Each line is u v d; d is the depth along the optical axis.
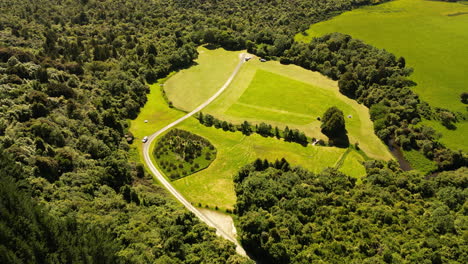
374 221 78.50
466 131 125.00
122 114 132.38
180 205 88.50
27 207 56.31
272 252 71.31
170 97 152.12
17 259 48.66
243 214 86.38
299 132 124.81
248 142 121.25
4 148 80.19
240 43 198.75
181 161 110.12
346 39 180.12
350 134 127.19
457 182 96.75
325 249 71.25
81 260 54.00
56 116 102.88
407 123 128.38
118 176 92.06
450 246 70.31
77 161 88.56
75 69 142.12
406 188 95.50
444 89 147.50
